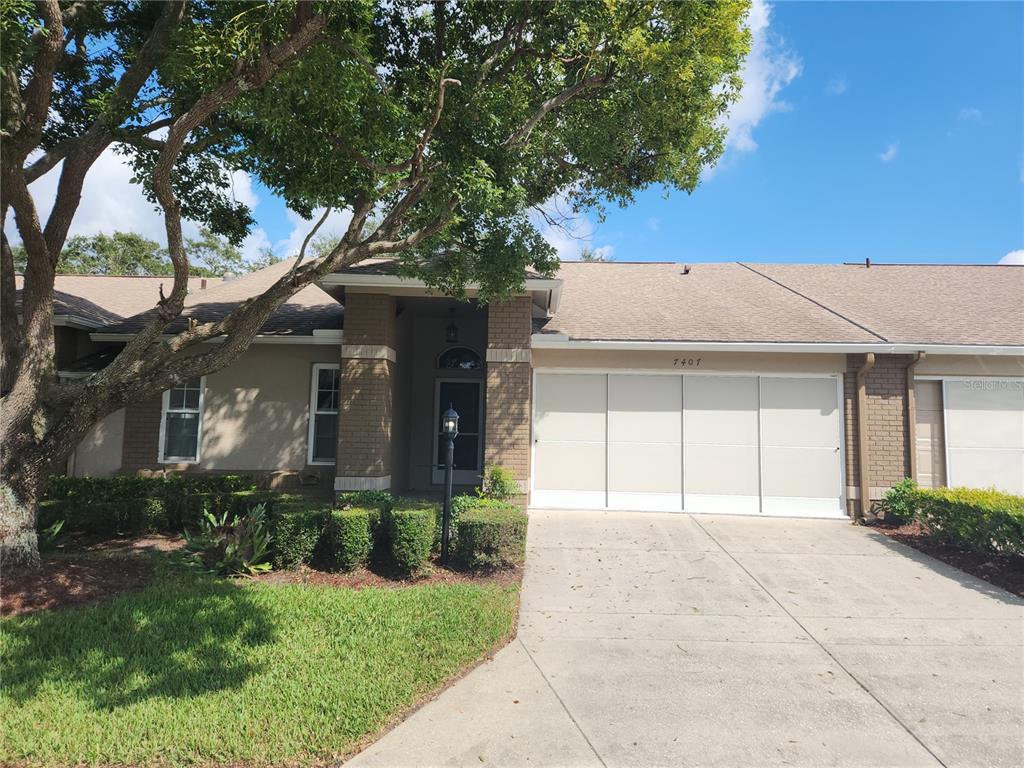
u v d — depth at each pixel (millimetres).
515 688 4867
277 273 15227
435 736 4172
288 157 7547
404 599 6180
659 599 6922
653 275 15539
